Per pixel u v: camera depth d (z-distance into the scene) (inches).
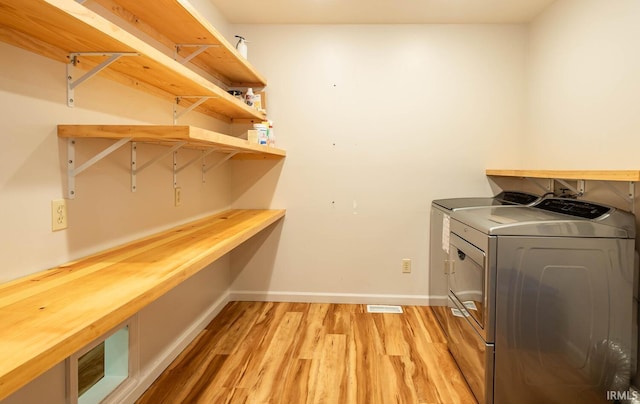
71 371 53.4
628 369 64.4
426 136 117.6
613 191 76.5
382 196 119.5
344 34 117.3
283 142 120.3
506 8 104.2
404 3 102.0
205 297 103.9
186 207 89.4
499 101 115.8
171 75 62.9
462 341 79.4
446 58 116.1
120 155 63.2
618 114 75.3
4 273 42.1
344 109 118.5
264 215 105.5
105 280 43.0
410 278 120.6
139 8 63.2
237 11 108.7
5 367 24.0
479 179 117.1
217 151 107.0
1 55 40.9
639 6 69.6
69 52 49.8
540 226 63.7
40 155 46.6
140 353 71.8
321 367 81.5
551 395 65.3
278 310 115.4
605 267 63.6
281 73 118.8
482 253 67.2
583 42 86.9
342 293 122.2
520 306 64.3
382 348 90.4
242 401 69.7
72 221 52.4
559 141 97.0
